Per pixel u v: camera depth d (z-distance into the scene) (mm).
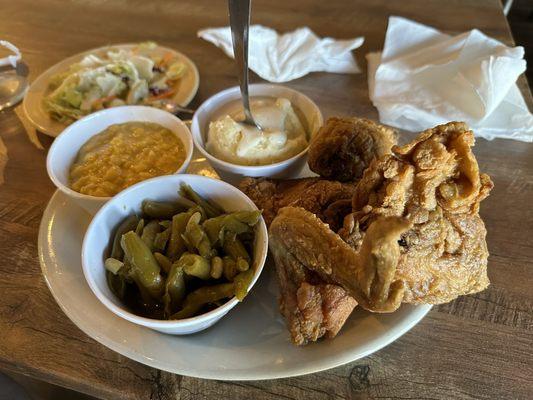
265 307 245
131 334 220
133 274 228
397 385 216
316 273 219
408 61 405
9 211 307
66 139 305
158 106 376
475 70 363
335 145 273
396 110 358
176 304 227
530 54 782
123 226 251
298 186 277
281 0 532
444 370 220
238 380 210
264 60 420
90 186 280
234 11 261
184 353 216
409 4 516
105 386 219
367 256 170
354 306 224
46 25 513
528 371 218
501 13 492
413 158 211
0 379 294
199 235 232
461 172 212
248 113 309
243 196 253
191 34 485
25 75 442
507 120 356
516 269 261
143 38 484
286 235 218
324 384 217
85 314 228
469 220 223
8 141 366
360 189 226
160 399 215
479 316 240
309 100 330
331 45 434
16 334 238
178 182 262
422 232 216
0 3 550
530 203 300
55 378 225
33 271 269
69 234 276
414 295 221
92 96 386
